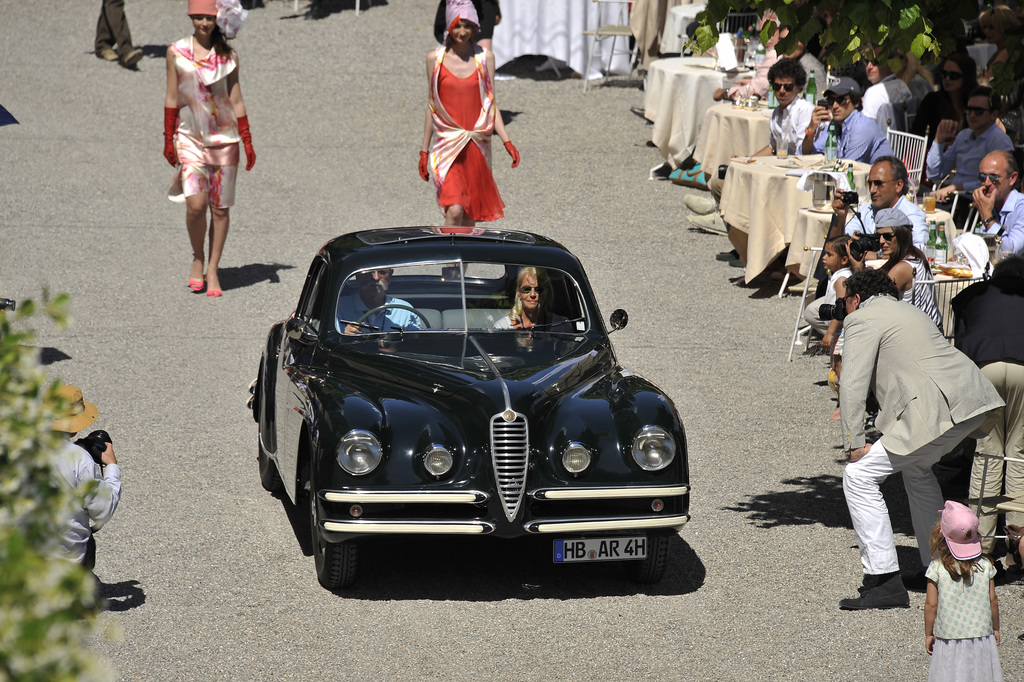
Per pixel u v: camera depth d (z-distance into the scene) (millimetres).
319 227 41656
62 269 37125
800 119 38000
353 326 20234
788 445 25344
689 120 45812
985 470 18547
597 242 40656
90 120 53312
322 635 16703
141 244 39906
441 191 34281
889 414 17734
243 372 29453
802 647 16562
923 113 39688
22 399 7223
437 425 17375
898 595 17828
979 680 13984
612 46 59688
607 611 17750
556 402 17938
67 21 67562
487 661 16000
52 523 7129
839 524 21203
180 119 34406
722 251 40312
